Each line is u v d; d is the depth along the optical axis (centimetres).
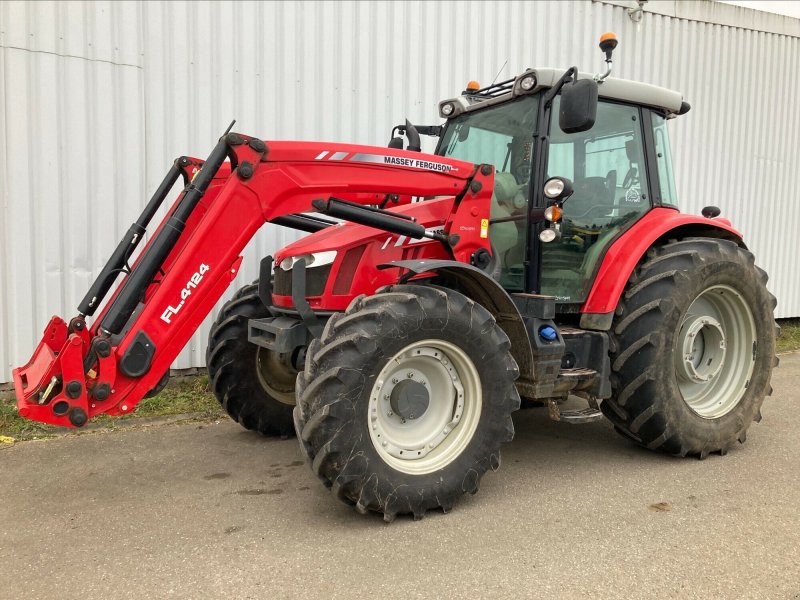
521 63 605
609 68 311
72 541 242
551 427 408
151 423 411
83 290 455
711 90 713
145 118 461
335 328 251
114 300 285
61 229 446
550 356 302
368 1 525
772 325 369
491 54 588
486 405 274
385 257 303
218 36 477
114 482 307
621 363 325
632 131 362
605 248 338
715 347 363
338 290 296
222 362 367
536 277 322
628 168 360
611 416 346
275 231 510
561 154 334
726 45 716
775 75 754
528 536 245
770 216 775
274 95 498
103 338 252
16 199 432
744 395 359
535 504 278
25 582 211
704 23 698
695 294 331
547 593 204
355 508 258
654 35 672
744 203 754
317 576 214
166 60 463
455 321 263
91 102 446
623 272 325
